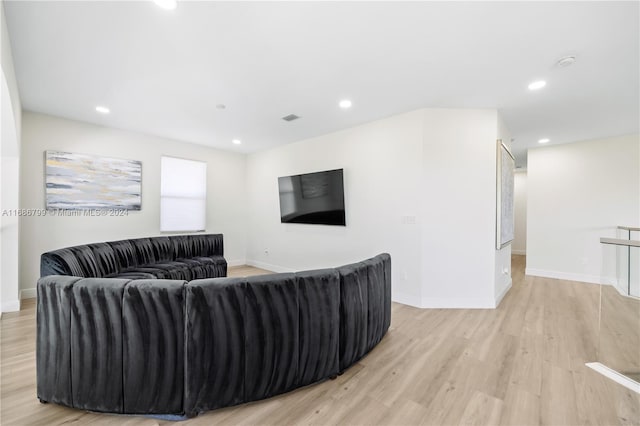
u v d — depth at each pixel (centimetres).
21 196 362
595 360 224
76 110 362
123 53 234
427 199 348
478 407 169
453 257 348
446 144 347
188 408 160
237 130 448
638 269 250
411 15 187
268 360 173
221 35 210
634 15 182
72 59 244
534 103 326
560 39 210
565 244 500
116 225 441
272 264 570
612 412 165
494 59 238
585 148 481
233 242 610
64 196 393
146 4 179
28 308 330
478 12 183
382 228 388
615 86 281
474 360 224
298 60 243
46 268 244
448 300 348
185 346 161
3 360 217
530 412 165
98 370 161
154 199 484
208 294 163
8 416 159
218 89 300
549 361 222
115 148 439
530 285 459
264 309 172
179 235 477
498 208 345
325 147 466
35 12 186
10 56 229
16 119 286
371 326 232
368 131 405
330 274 197
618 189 452
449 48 224
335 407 169
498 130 351
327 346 193
